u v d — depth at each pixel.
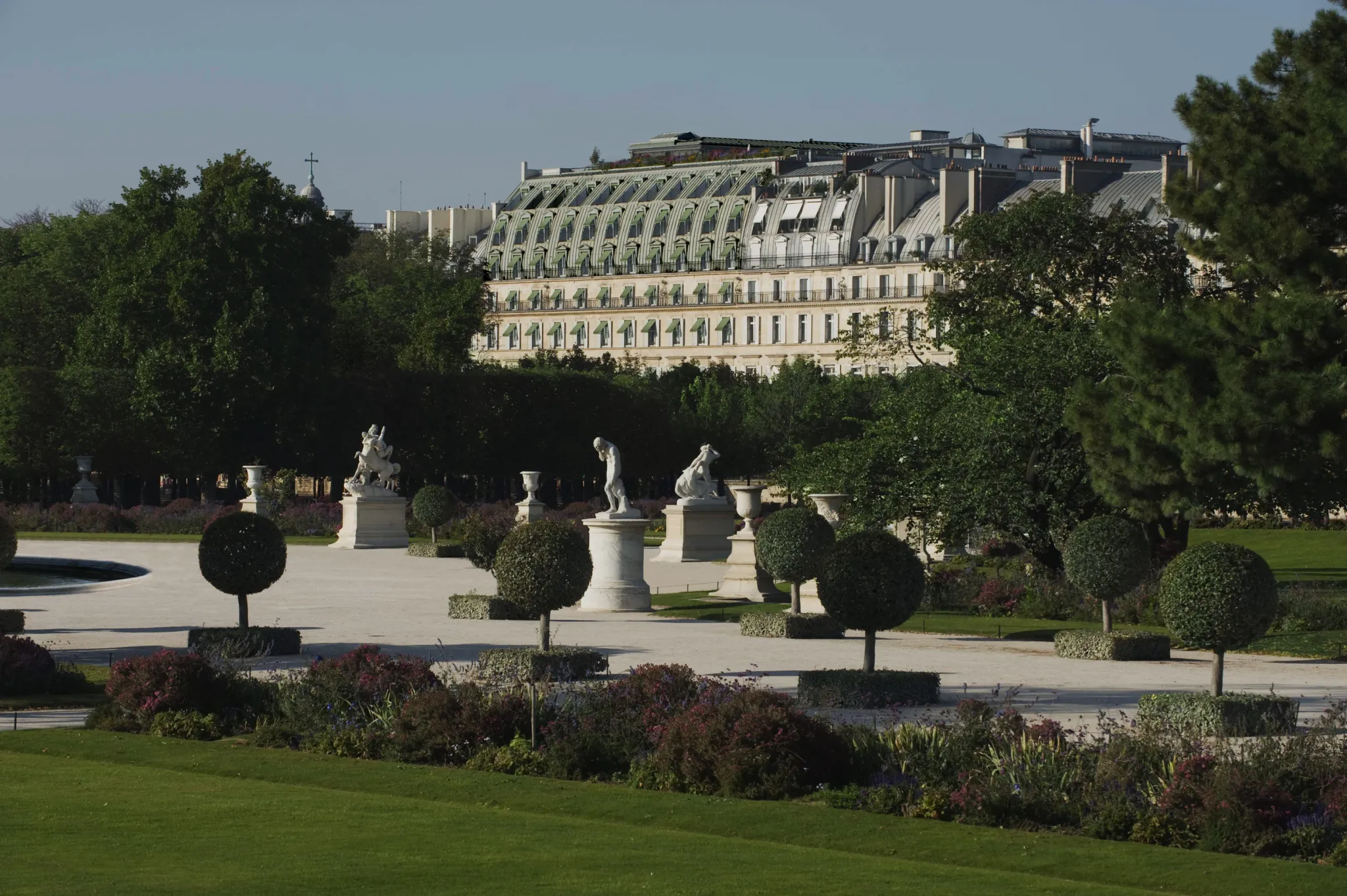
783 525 57.28
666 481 183.25
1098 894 24.06
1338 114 51.41
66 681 44.22
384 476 108.94
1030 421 68.75
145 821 28.30
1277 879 25.17
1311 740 29.97
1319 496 67.38
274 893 23.48
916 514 70.31
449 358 181.00
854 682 41.53
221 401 136.00
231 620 63.59
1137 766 29.91
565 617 65.25
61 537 114.50
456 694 36.53
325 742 35.34
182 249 138.12
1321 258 51.94
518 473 163.25
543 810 29.98
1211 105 54.56
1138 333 53.03
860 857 26.34
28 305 157.62
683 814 29.38
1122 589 52.97
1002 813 28.98
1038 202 100.62
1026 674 47.94
